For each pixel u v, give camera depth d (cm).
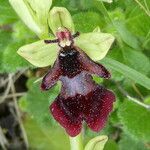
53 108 5
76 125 5
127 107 6
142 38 6
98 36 5
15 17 6
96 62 5
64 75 5
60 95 5
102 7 6
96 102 5
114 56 6
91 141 5
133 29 6
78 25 6
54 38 5
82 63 5
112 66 5
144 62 6
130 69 5
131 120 6
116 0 6
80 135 5
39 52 5
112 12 6
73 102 5
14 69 6
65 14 5
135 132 6
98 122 5
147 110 6
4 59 6
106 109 5
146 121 6
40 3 5
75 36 5
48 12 5
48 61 5
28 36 6
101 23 6
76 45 5
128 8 6
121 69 5
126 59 6
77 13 6
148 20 6
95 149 5
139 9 6
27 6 5
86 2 6
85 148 5
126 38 6
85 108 5
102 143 5
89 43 5
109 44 5
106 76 5
